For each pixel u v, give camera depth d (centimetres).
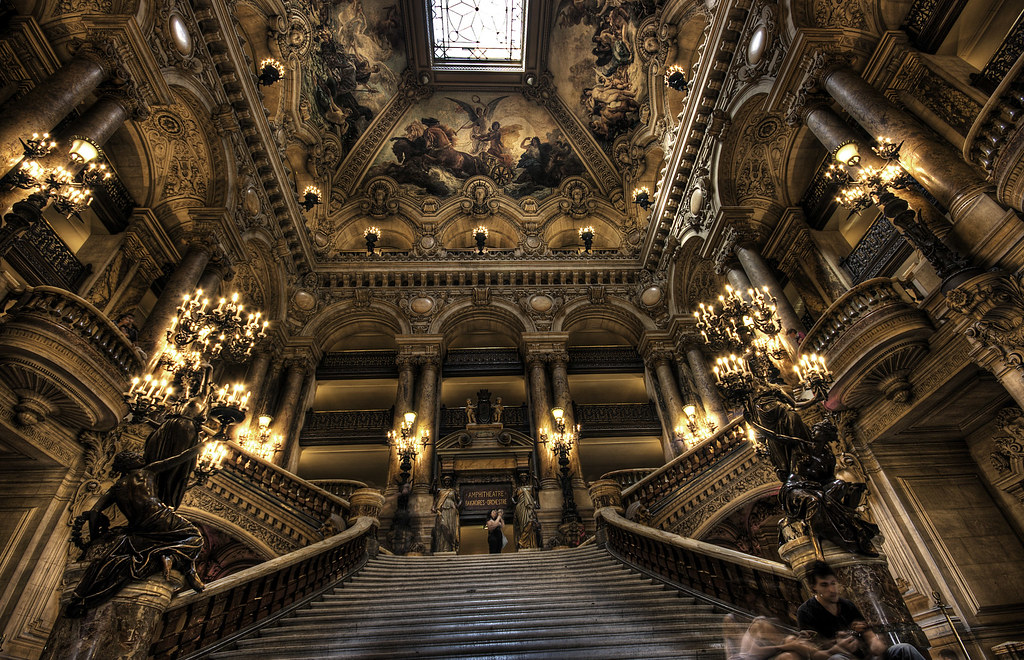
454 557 906
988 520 725
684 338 1572
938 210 687
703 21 1358
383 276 1714
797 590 438
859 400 762
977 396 693
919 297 718
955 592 667
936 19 848
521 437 1459
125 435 741
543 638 450
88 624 356
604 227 1952
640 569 694
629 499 913
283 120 1441
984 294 566
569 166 1983
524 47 1852
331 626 496
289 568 559
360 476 1708
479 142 1972
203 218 1095
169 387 508
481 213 1942
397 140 1919
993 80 767
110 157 1034
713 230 1238
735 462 913
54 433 675
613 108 1798
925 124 836
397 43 1788
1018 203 563
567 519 1195
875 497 749
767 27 988
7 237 508
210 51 1034
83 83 727
